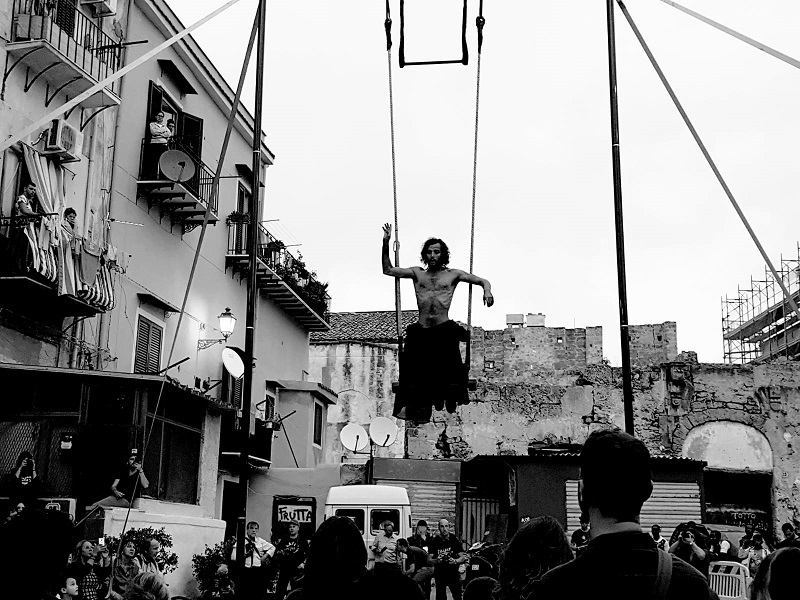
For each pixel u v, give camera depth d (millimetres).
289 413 30031
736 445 28609
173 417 18281
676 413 29062
